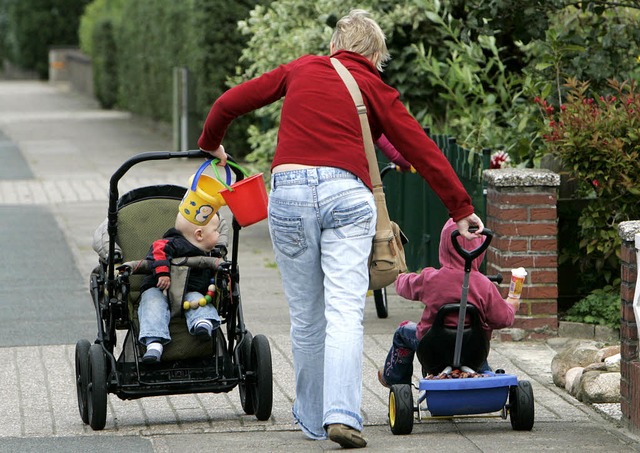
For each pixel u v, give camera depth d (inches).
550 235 929.5
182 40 2810.0
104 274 709.9
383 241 612.4
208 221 689.6
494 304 650.8
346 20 638.5
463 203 603.5
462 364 656.4
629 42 1116.5
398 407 648.4
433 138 1217.4
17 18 6614.2
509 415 684.1
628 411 666.8
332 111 603.5
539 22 1048.2
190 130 2508.6
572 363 787.4
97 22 4195.4
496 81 1371.8
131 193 728.3
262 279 1247.5
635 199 920.9
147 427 692.7
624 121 906.7
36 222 1681.8
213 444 642.2
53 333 983.6
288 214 600.1
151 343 670.5
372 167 613.0
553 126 930.7
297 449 625.0
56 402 758.5
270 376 690.8
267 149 1478.8
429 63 1326.3
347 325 596.1
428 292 653.9
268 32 1453.0
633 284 663.1
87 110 4082.2
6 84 6023.6
